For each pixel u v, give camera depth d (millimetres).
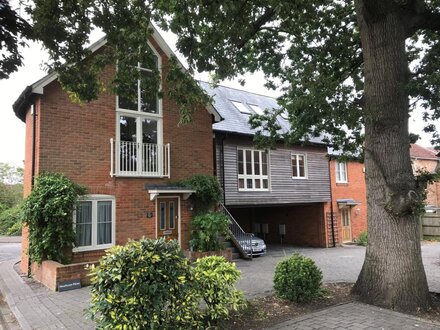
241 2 7219
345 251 16406
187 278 4613
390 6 6387
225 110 16438
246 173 15469
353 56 9797
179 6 6727
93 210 10289
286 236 20234
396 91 6348
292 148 17547
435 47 7910
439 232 19359
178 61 8797
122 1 6652
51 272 8445
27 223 9195
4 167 34375
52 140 9805
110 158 10805
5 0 4355
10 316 6699
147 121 11922
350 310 5789
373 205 6469
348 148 10664
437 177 6316
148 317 4090
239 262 12445
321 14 9375
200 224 11914
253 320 5422
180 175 12438
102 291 4207
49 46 6395
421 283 6016
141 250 4398
